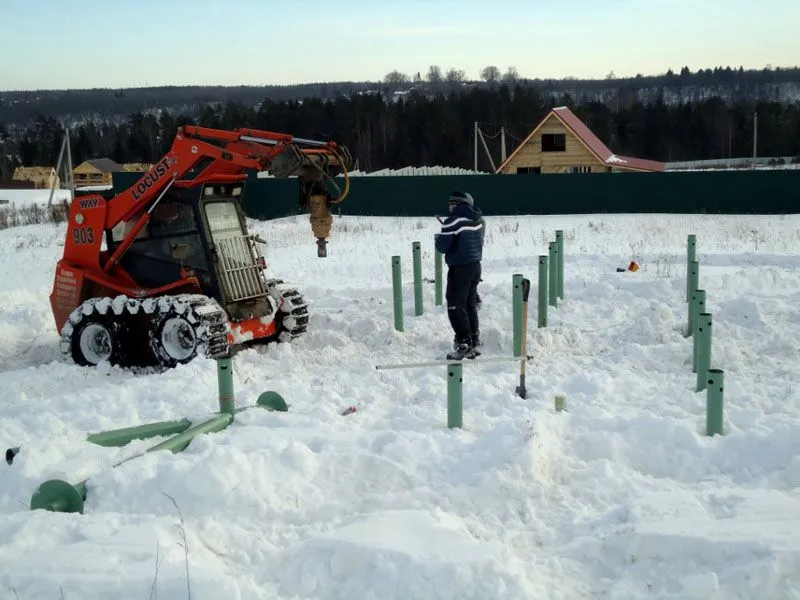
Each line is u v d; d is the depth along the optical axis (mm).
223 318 9477
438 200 34594
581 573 4305
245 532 4676
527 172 43156
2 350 11367
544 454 5496
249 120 79500
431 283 14047
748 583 3941
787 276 12711
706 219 28812
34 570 4098
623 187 33062
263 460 5340
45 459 5828
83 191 10625
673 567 4199
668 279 12297
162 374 8586
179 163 9789
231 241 10109
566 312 11188
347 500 5129
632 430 5965
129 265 10398
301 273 17078
